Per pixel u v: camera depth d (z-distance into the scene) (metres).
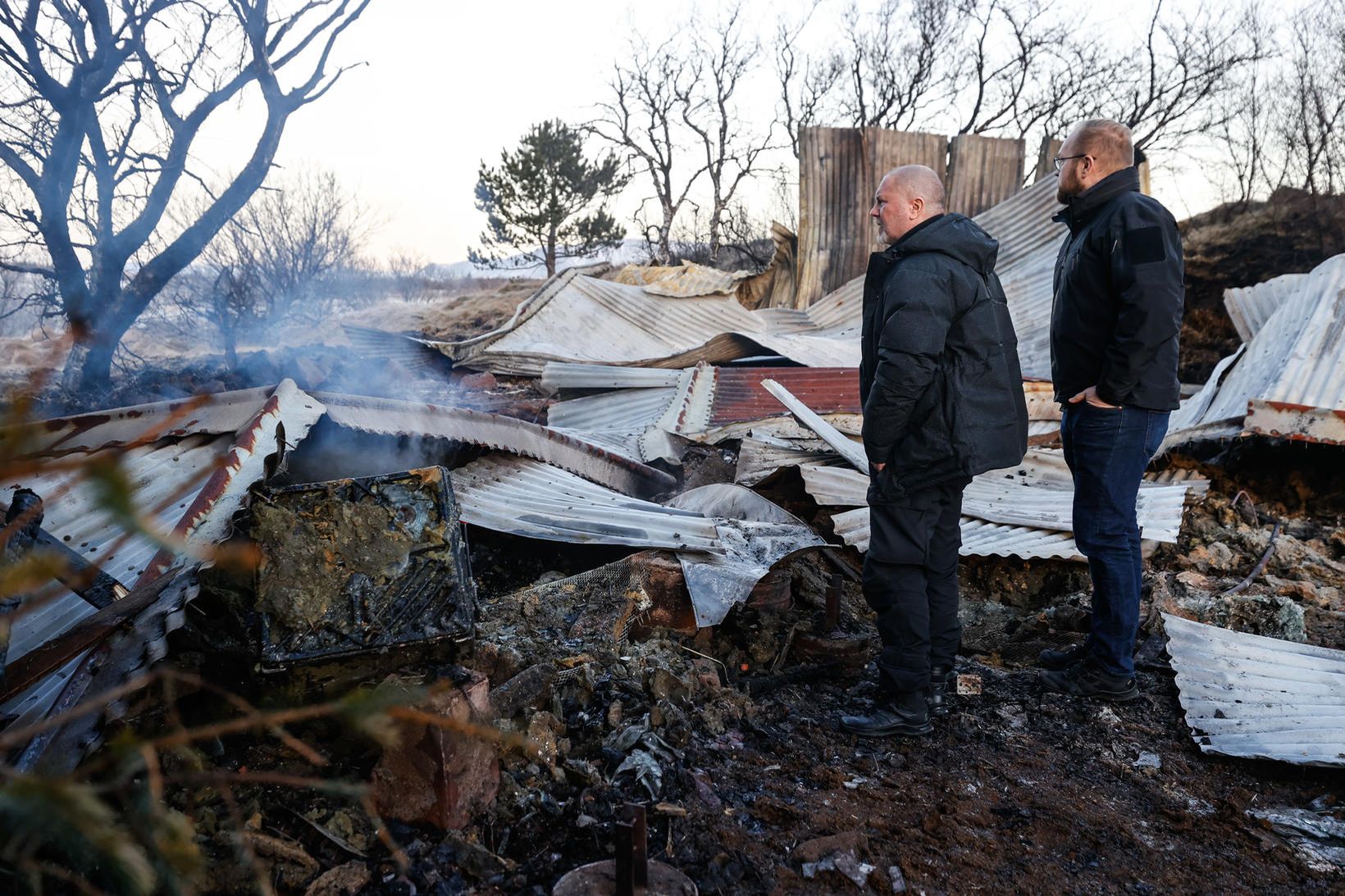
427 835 2.18
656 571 3.40
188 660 2.52
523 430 4.73
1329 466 5.63
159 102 8.48
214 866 1.98
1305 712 2.98
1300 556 4.63
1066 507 4.73
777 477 5.27
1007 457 2.78
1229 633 3.55
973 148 12.36
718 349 9.93
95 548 2.84
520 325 11.04
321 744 2.39
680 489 5.55
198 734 1.26
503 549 4.03
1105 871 2.31
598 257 28.36
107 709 2.14
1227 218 14.29
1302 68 12.66
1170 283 2.91
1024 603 4.21
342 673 2.39
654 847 2.24
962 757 2.86
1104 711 3.15
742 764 2.68
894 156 12.47
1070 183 3.18
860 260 12.76
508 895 2.06
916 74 22.77
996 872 2.28
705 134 28.31
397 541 2.57
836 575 3.88
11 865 1.62
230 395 3.55
